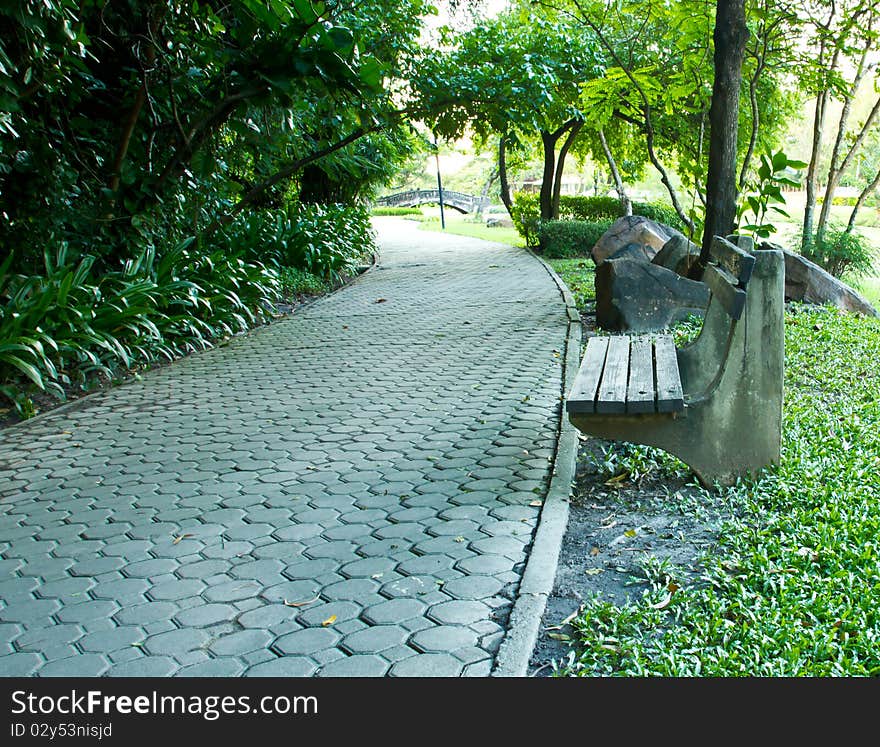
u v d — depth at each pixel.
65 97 7.88
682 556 3.27
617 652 2.60
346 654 2.68
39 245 7.73
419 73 11.12
